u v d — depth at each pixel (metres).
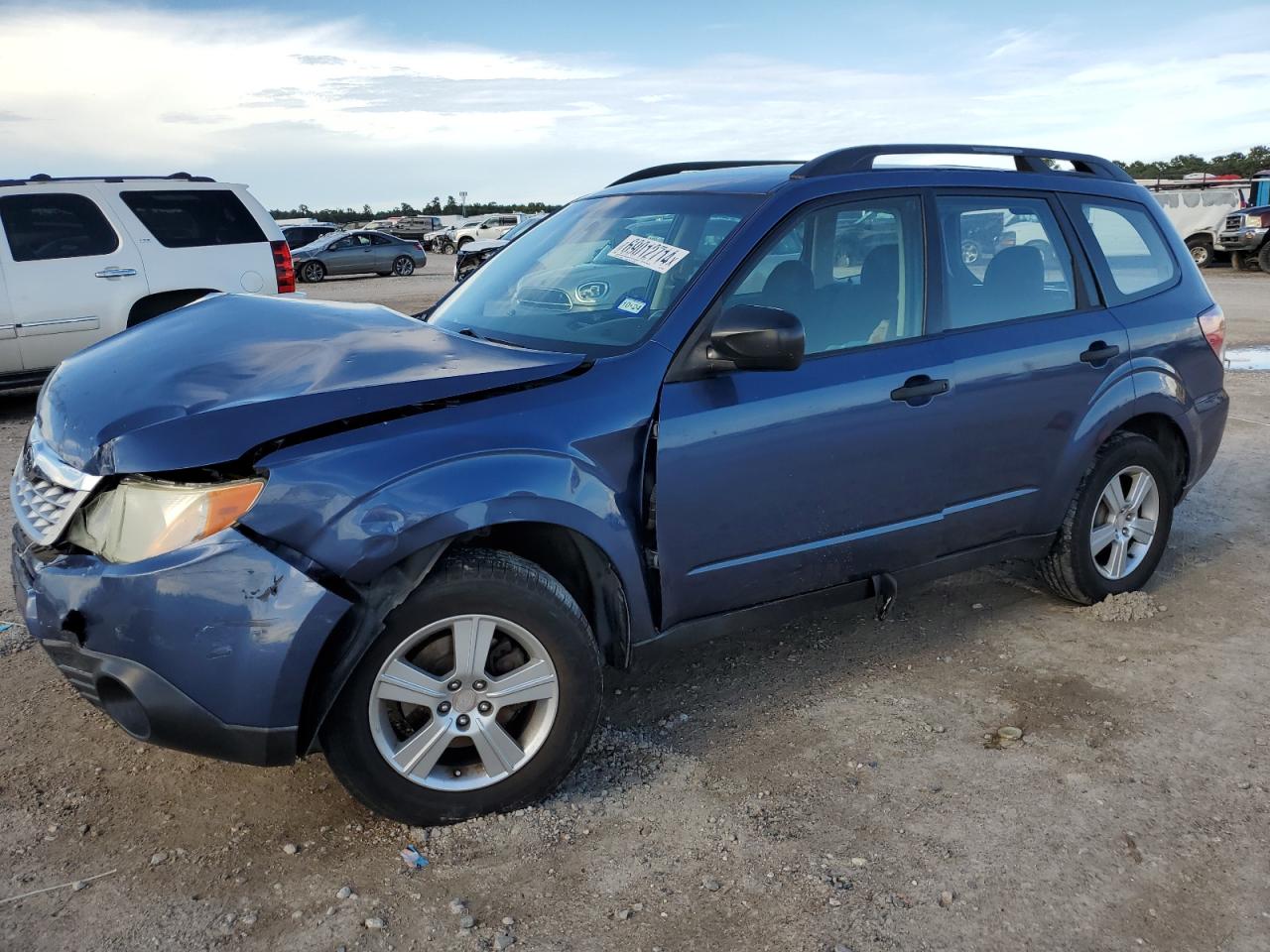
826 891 2.70
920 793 3.15
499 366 3.03
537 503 2.86
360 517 2.63
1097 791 3.17
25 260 8.71
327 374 2.89
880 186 3.76
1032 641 4.29
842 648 4.22
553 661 2.95
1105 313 4.35
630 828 2.96
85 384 3.07
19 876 2.71
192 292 9.46
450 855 2.83
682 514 3.21
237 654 2.57
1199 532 5.70
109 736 3.42
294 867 2.77
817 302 3.55
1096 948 2.52
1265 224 22.61
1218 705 3.73
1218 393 4.85
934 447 3.75
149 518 2.60
